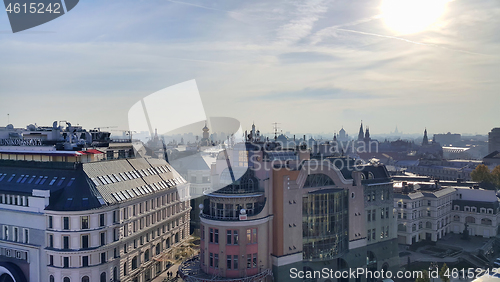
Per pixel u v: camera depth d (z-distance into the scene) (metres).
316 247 80.25
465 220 140.00
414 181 166.38
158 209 97.81
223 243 73.56
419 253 117.94
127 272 84.06
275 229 76.75
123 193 86.00
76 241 74.19
